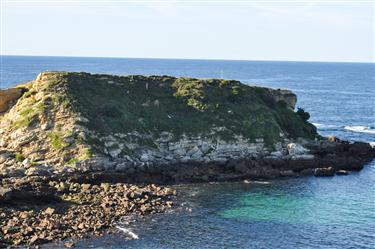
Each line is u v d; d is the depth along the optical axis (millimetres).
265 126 106062
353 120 172375
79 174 83312
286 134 111125
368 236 65688
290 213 73562
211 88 114875
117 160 89500
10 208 68000
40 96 99562
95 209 70125
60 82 103125
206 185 85938
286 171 94375
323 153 106938
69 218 66188
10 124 95938
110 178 83625
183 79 117125
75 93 101000
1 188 70125
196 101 109625
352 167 100188
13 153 88375
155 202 75125
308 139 114125
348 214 73750
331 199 80625
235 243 62500
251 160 96500
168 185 85062
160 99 109125
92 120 95250
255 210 74375
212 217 70750
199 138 100000
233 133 102125
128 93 108188
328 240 64188
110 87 107750
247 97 114562
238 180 89688
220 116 106125
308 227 68312
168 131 100562
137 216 69312
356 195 83125
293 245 62406
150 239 62375
